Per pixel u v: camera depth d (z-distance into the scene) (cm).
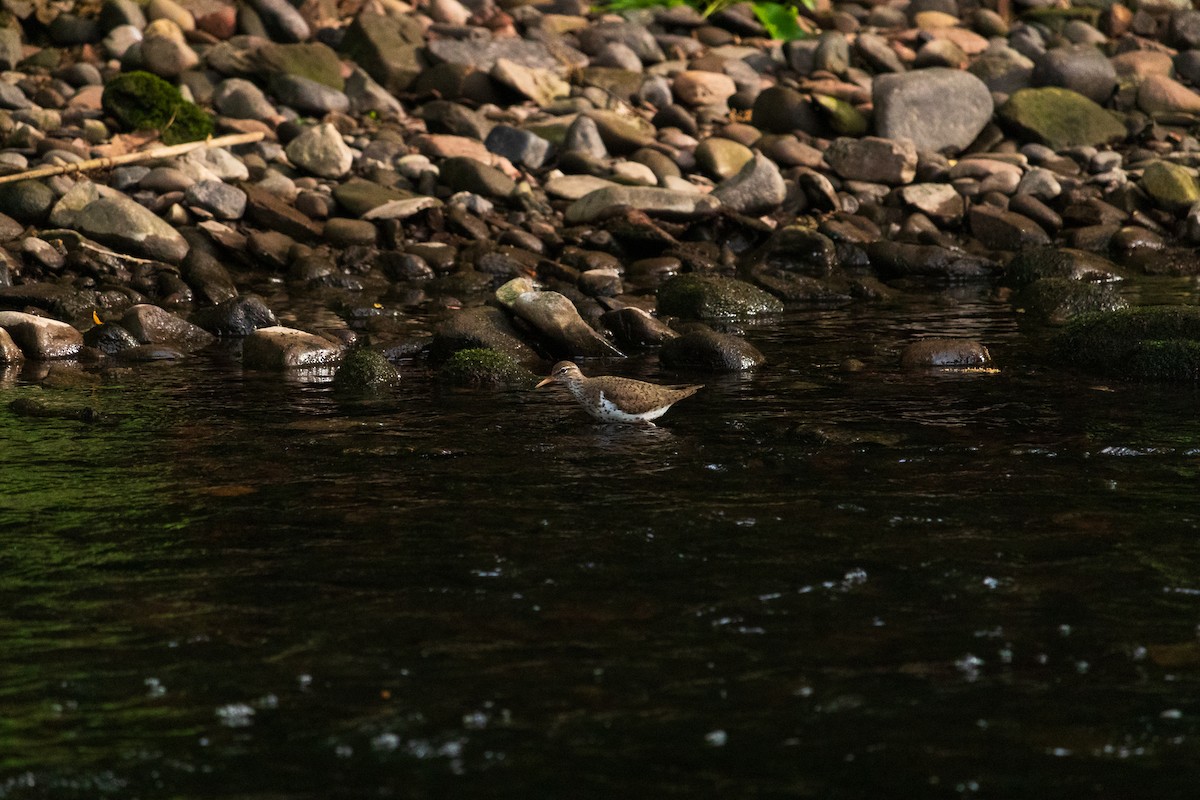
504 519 1502
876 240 3612
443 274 3294
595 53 4825
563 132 4078
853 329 2706
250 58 4234
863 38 4834
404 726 1051
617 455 1761
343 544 1428
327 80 4266
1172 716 1063
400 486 1627
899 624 1224
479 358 2247
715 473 1677
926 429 1889
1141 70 4812
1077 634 1203
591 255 3334
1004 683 1116
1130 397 2084
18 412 2002
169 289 2912
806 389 2158
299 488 1622
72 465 1722
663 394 1927
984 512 1518
